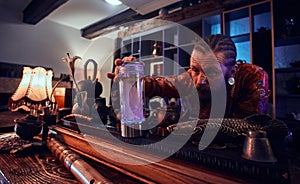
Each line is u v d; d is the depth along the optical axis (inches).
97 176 17.6
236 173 14.4
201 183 14.2
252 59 87.7
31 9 118.0
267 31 86.4
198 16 103.6
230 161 14.7
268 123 18.2
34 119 34.5
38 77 37.4
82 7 122.2
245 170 14.1
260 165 13.6
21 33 127.5
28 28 131.0
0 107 77.7
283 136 17.4
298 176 17.9
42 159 26.8
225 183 13.3
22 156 27.9
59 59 147.0
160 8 107.9
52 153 29.0
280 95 88.2
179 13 102.6
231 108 21.9
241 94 22.1
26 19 124.8
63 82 72.9
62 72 148.1
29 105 37.0
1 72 115.6
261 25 95.3
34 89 36.5
